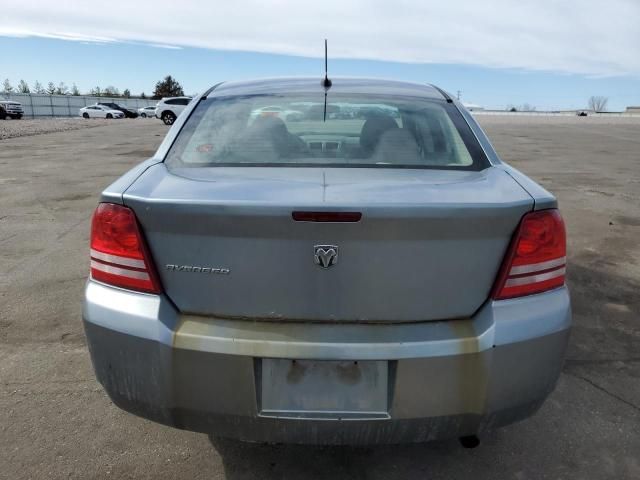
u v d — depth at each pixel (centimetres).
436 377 166
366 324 168
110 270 178
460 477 212
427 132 235
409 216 158
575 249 514
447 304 169
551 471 216
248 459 221
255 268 165
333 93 265
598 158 1366
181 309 173
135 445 228
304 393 169
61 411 250
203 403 172
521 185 190
